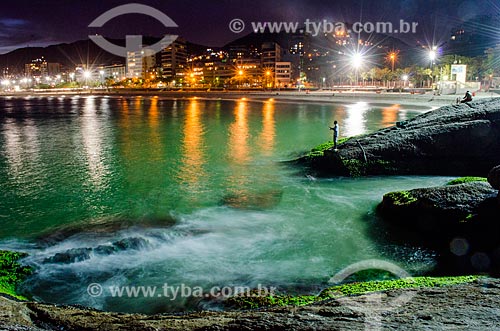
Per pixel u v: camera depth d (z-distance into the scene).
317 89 122.19
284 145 30.75
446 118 20.50
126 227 13.65
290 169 21.88
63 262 10.63
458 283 7.88
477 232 10.71
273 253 11.20
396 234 12.28
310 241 11.98
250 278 9.75
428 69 105.19
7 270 10.13
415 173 19.52
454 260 10.26
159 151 28.75
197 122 49.66
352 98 85.75
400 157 19.58
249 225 13.51
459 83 75.44
